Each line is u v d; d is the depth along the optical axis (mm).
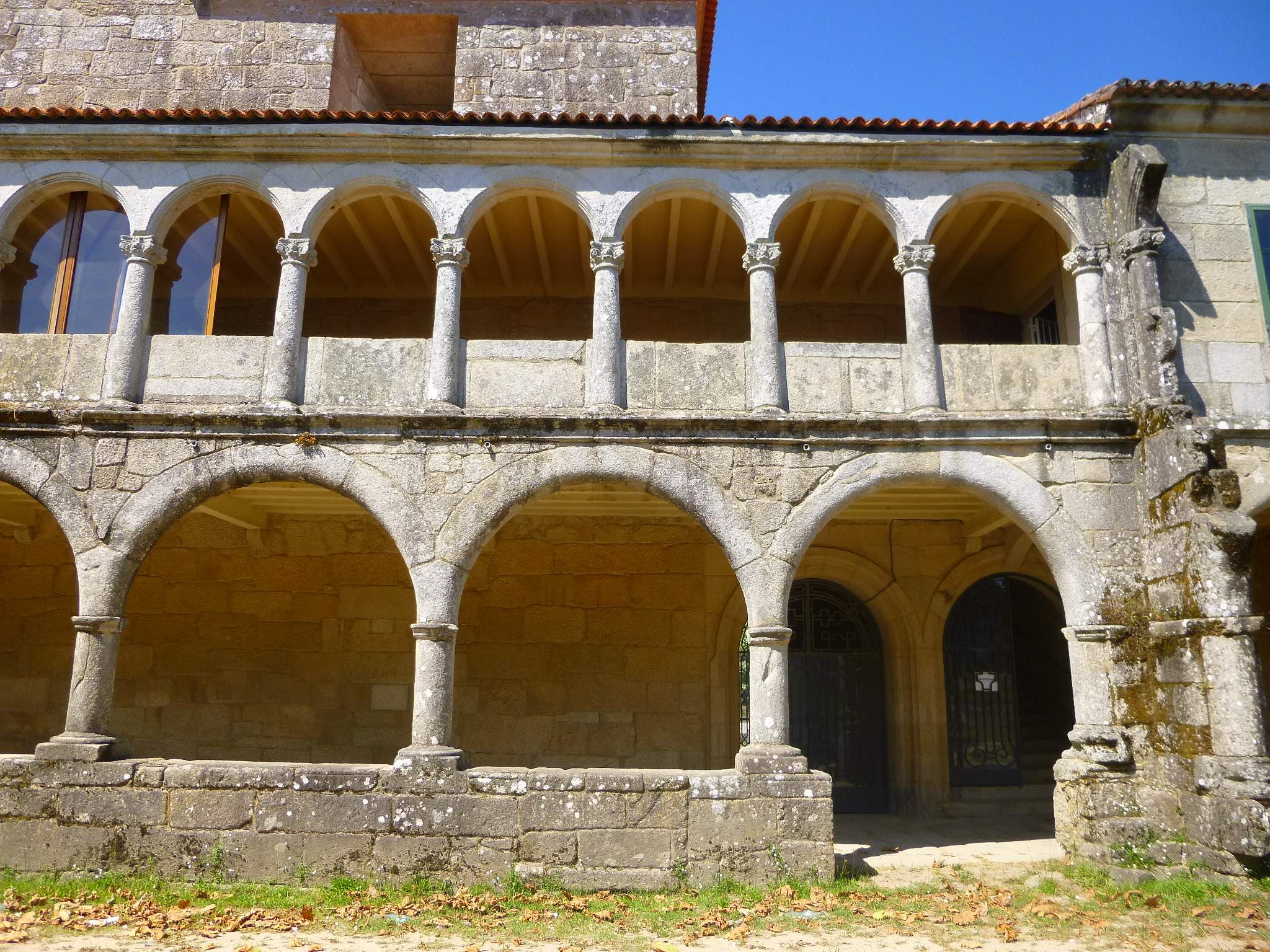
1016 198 9602
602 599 11797
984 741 11820
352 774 7797
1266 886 7223
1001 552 11828
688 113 12438
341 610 11789
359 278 12234
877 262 11484
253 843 7668
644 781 7824
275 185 9391
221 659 11688
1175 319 8891
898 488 9484
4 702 11531
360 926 6637
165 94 12289
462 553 8422
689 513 8672
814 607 12266
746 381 9109
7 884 7445
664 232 11070
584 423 8664
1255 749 7398
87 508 8500
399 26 12930
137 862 7652
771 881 7633
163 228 9398
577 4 12805
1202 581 7805
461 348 9094
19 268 9562
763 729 8148
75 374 8961
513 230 11000
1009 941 6398
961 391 9211
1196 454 8031
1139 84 9258
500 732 11461
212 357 9047
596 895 7527
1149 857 7949
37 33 12453
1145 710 8414
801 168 9523
